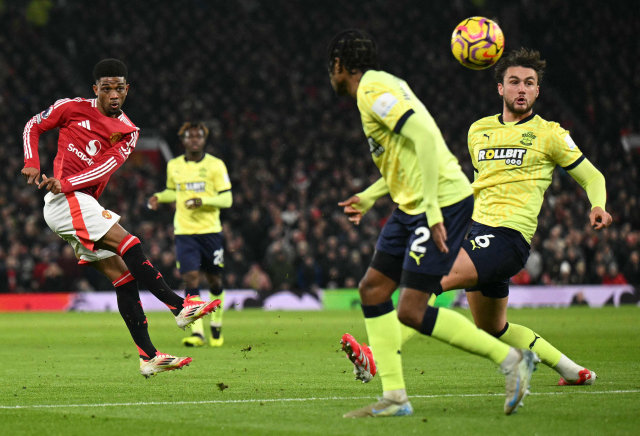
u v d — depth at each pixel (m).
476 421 13.00
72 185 18.02
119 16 96.38
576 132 94.62
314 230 67.88
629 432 11.96
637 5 102.81
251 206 74.38
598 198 17.50
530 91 18.22
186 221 33.16
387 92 13.27
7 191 72.81
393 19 101.88
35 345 32.53
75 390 17.89
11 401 16.11
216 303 17.19
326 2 102.50
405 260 13.69
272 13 102.06
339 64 14.06
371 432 12.12
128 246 17.64
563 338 33.44
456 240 13.70
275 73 94.75
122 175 75.31
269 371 21.80
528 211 17.52
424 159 13.02
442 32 101.75
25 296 63.06
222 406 15.14
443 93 95.25
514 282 68.00
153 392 17.45
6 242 65.31
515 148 18.00
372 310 14.01
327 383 18.94
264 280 65.00
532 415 13.57
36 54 90.75
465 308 64.19
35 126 18.27
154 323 47.62
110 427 12.88
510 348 13.46
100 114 18.59
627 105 94.81
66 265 63.81
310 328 41.97
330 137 87.62
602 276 68.69
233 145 84.81
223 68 93.12
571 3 103.38
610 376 19.69
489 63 18.64
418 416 13.62
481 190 18.14
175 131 87.19
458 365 23.22
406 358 25.59
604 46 101.25
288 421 13.27
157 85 90.62
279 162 82.38
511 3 106.19
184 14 97.50
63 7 98.62
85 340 35.31
